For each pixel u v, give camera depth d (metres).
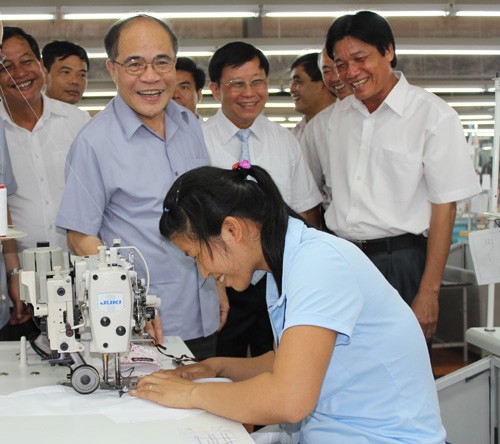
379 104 2.58
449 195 2.46
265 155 2.86
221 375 1.67
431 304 2.52
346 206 2.67
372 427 1.33
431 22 5.57
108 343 1.46
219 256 1.34
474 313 4.96
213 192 1.31
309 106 3.88
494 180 2.38
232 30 5.46
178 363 1.75
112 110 2.16
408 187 2.52
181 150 2.25
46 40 5.30
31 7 4.11
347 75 2.52
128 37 2.03
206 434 1.25
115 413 1.35
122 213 2.12
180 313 2.17
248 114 2.80
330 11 4.28
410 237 2.55
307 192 2.98
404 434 1.31
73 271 1.65
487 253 2.25
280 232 1.34
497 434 2.06
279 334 1.44
